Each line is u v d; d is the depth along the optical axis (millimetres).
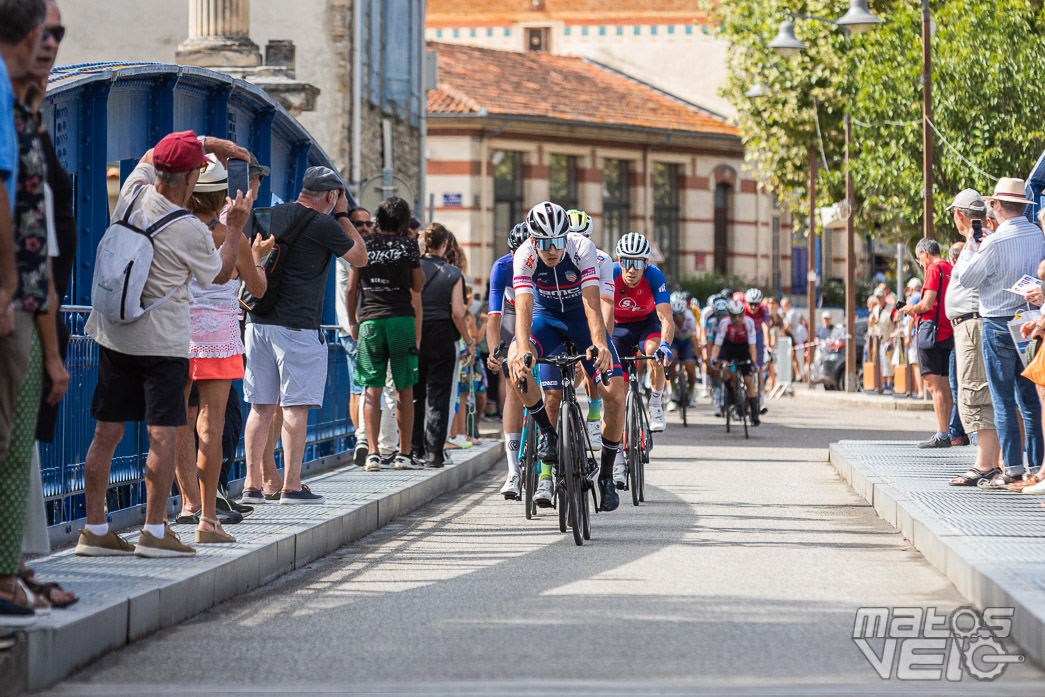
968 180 76312
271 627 19734
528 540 28656
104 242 21281
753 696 15039
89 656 17344
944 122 76500
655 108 150000
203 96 35281
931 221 63594
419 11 92750
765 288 154250
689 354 71562
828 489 38219
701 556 26062
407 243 36906
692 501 35531
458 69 140375
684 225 148250
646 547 27375
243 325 30359
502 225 135375
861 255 166625
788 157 110312
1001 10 75250
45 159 17609
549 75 149375
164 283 21391
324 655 17797
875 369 88375
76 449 25750
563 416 27859
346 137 75625
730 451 51750
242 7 61188
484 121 131750
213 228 24516
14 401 16547
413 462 38875
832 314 141625
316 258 30203
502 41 165500
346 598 22109
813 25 102938
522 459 33156
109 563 21719
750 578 23469
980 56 74625
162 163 21375
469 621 19922
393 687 15805
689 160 148000
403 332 37062
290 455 30359
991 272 31031
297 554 25359
